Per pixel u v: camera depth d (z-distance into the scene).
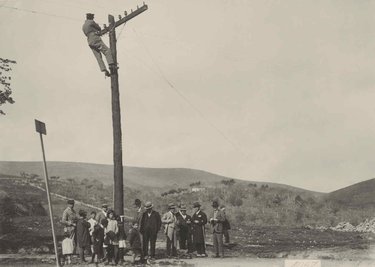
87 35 19.00
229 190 34.09
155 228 16.75
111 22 18.98
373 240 21.66
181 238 19.34
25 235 21.34
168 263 15.74
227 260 16.50
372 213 29.75
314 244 20.70
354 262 15.86
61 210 27.73
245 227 27.66
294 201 32.28
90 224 16.48
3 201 24.77
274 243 21.05
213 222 17.56
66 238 15.96
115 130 18.62
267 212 30.94
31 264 15.31
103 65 19.03
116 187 18.28
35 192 29.42
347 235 24.22
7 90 27.23
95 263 15.60
